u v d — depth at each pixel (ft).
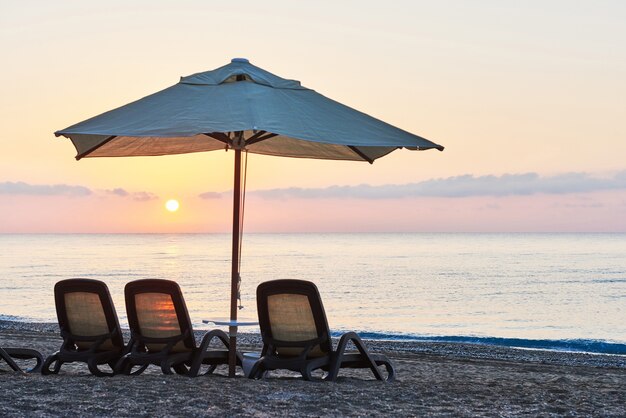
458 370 38.11
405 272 226.17
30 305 123.85
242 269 241.76
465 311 122.72
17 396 22.04
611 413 22.77
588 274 217.56
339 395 23.63
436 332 94.84
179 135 21.04
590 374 41.39
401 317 113.50
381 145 22.21
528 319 112.27
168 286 26.30
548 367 46.65
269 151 29.48
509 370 40.65
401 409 22.18
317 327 26.35
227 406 21.48
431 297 146.82
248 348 57.36
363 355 27.58
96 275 207.41
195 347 27.14
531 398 24.88
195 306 125.59
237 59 25.53
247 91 23.62
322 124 22.76
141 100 24.14
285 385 24.95
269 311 26.76
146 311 26.89
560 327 103.19
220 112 22.35
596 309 126.82
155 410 20.74
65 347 27.81
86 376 26.99
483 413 22.16
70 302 27.53
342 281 188.75
